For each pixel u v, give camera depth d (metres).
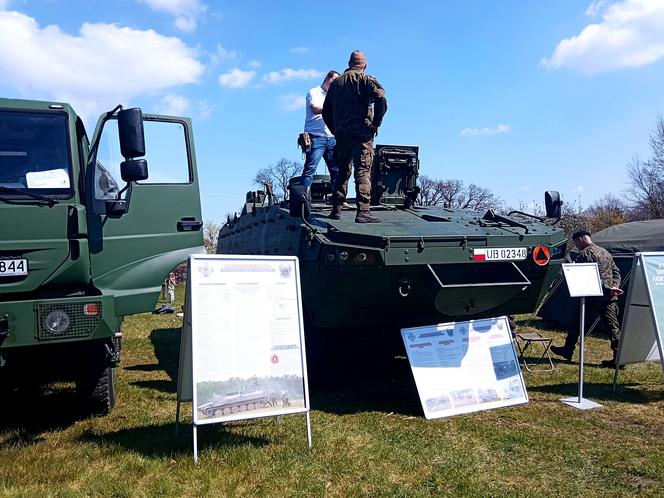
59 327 4.65
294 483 3.93
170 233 5.53
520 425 5.24
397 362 7.98
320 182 7.84
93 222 5.14
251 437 4.84
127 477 4.04
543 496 3.76
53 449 4.73
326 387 6.73
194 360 4.32
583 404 5.88
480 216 7.04
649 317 6.34
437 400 5.53
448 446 4.68
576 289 5.82
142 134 5.01
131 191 5.34
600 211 34.72
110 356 5.61
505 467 4.26
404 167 7.75
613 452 4.53
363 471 4.16
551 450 4.59
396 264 5.51
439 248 5.68
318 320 5.95
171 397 6.47
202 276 4.48
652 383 6.79
